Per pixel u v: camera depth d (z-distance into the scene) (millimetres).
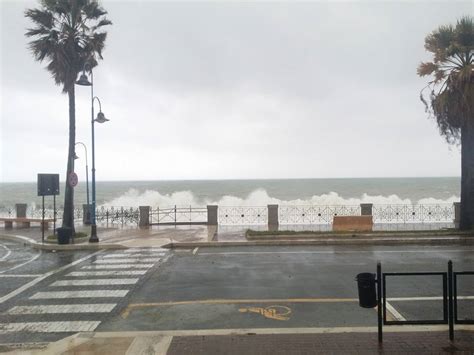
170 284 10219
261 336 6230
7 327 7184
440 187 108188
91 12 18891
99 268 12453
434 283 9852
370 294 6082
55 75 18812
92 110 18328
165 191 110125
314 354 5469
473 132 18312
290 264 12688
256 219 36906
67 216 18375
